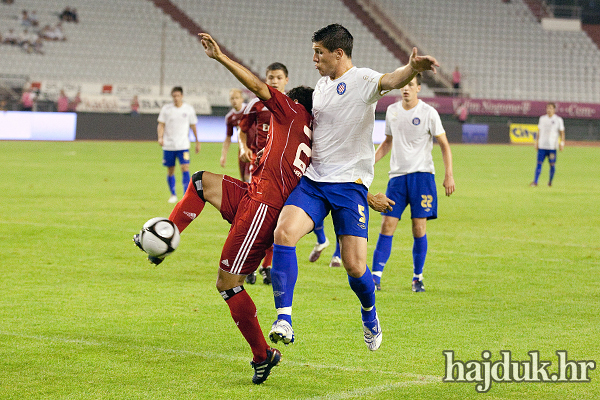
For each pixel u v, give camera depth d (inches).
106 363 332.5
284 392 297.1
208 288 496.1
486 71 3085.6
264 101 318.0
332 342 372.5
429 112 512.1
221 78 2787.9
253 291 495.5
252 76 310.8
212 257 614.5
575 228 815.7
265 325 405.4
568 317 429.7
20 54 2615.7
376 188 1252.5
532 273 566.3
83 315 418.3
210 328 394.9
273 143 323.3
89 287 492.4
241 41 2947.8
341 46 322.0
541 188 1286.9
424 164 511.8
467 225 834.2
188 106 1021.2
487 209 983.6
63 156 1756.9
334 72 326.0
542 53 3206.2
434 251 665.6
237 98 792.9
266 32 2999.5
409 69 288.7
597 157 2145.7
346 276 547.5
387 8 3144.7
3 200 976.9
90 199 1007.0
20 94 2345.0
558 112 2797.7
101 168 1486.2
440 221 866.1
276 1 3080.7
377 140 2544.3
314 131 328.8
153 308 437.7
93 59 2696.9
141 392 295.0
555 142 1306.6
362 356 349.1
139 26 2837.1
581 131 2901.1
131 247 650.2
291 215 314.8
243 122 621.9
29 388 298.0
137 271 549.3
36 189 1113.4
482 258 631.8
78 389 297.6
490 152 2257.6
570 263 609.0
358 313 434.0
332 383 309.3
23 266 559.5
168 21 2901.1
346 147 324.2
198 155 1882.4
